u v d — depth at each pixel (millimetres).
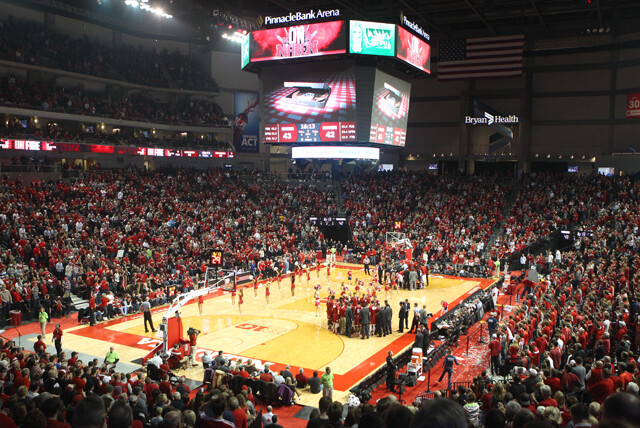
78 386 14102
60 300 33031
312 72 47906
